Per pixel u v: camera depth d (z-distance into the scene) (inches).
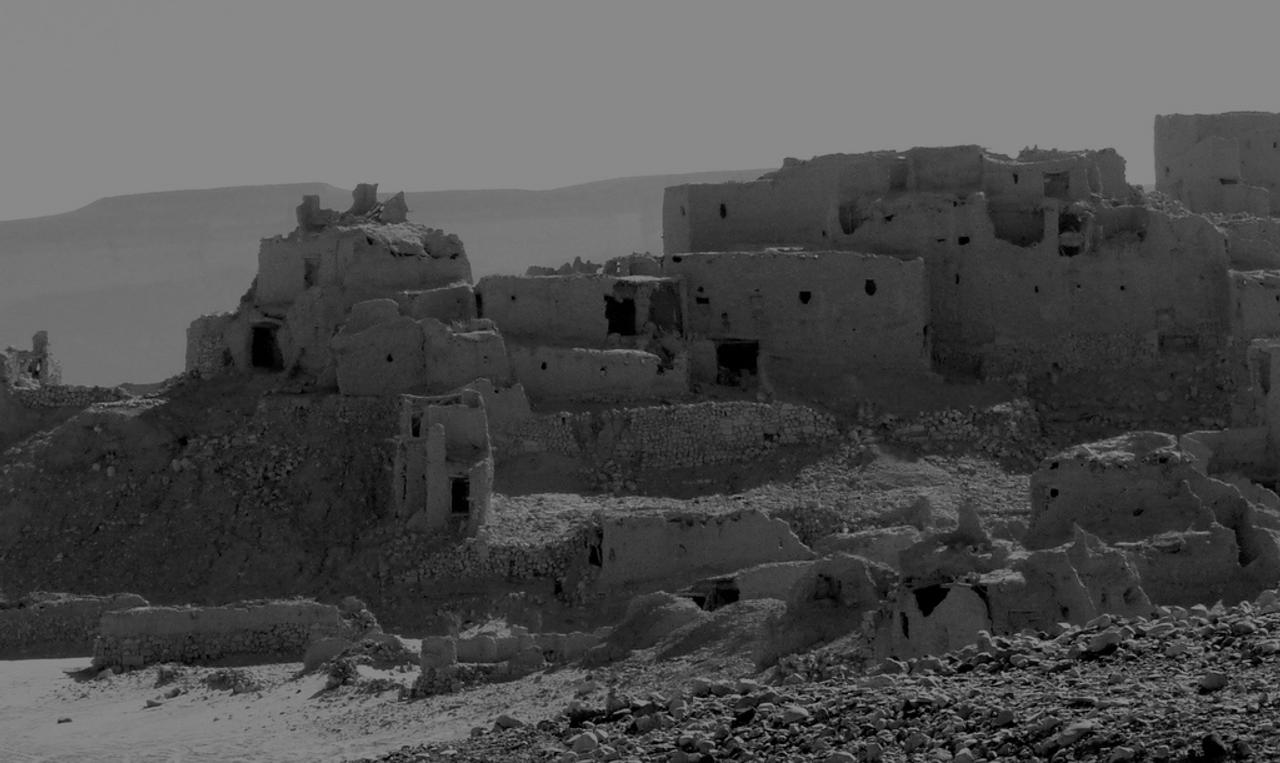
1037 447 4045.3
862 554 3157.0
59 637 3654.0
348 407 4013.3
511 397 3929.6
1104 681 1878.7
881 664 2231.8
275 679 3240.7
